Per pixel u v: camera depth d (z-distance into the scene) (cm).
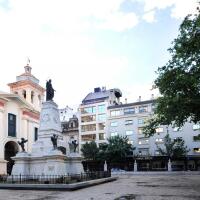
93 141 7075
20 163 2548
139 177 4122
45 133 2767
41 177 2359
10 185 2125
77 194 1780
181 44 2206
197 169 6481
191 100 2120
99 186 2383
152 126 2778
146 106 7244
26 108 5106
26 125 5144
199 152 6519
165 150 6744
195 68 2166
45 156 2436
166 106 2352
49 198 1605
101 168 6831
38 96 6066
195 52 2150
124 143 6712
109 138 6888
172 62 2314
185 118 2391
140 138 7162
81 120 8144
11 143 4884
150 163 6762
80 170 2844
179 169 6581
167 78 2280
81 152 7506
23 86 5738
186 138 6656
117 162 6762
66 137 6969
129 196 1670
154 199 1527
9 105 4822
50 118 2808
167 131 6550
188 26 2161
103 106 7925
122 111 7550
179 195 1697
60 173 2394
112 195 1728
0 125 4512
